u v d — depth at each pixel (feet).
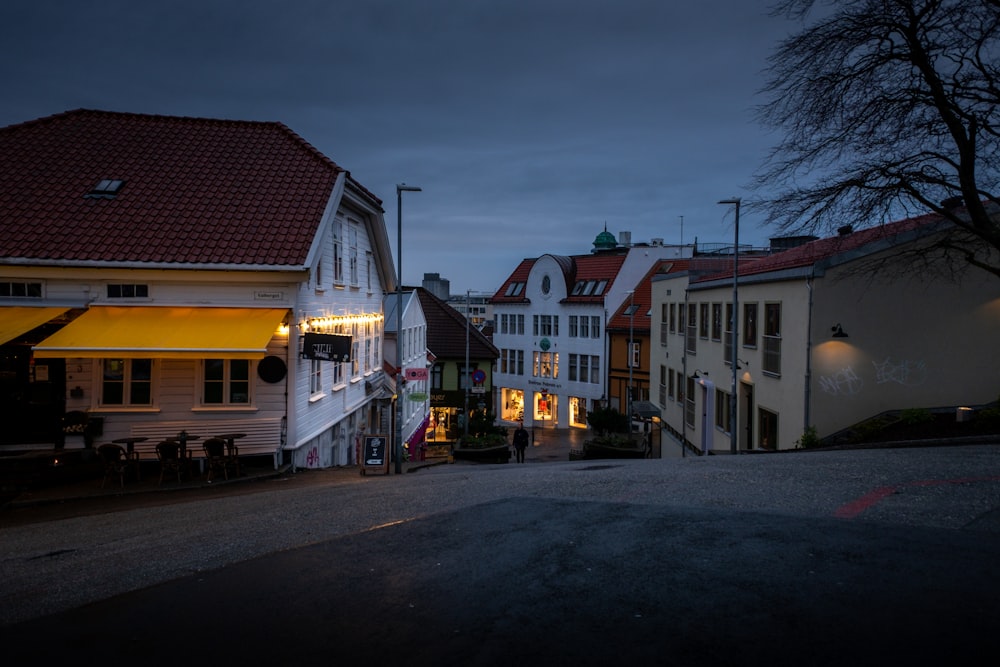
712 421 89.15
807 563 18.94
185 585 19.84
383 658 14.02
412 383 118.52
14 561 26.58
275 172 60.29
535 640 14.51
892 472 33.86
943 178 45.16
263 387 53.06
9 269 49.37
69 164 58.44
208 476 48.37
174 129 64.59
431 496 35.68
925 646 13.32
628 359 169.27
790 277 61.72
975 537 21.09
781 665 12.83
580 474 42.45
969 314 58.23
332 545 23.76
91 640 15.81
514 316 206.28
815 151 47.73
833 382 58.29
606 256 192.65
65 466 47.88
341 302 68.08
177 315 49.65
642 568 19.26
